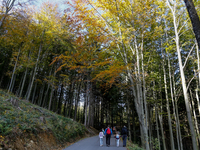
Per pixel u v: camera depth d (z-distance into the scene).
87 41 8.96
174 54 16.33
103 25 9.85
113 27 10.02
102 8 9.67
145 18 9.84
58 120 11.85
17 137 5.61
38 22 16.33
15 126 6.16
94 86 24.80
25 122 7.26
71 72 23.69
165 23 13.76
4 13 11.15
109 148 8.42
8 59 24.31
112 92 22.58
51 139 8.24
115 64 8.74
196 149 7.26
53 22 15.12
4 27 12.64
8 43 16.48
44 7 15.77
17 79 26.25
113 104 25.48
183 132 25.61
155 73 16.08
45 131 8.15
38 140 6.86
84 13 8.41
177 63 17.25
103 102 30.97
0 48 20.69
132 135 26.77
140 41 11.63
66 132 11.09
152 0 9.34
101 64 8.61
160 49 17.03
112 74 8.55
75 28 9.05
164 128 25.94
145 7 9.27
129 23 10.06
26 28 14.26
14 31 13.33
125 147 9.09
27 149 5.62
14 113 7.46
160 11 10.81
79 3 8.43
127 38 9.57
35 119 8.64
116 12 9.41
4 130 5.28
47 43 17.11
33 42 17.73
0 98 9.30
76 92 24.19
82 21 8.64
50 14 15.80
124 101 23.34
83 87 23.91
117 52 11.49
